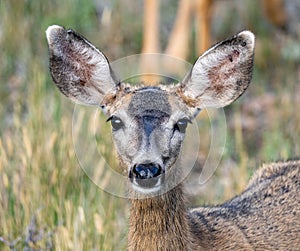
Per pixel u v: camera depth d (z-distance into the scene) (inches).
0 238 564.4
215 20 933.8
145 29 851.4
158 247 495.5
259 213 545.0
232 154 738.2
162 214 493.0
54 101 711.7
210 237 520.4
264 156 716.7
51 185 605.0
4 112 756.0
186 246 499.5
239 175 674.8
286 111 782.5
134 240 499.2
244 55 501.7
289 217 545.0
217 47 497.0
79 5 891.4
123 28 898.1
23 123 698.2
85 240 568.7
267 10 904.3
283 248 534.6
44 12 877.2
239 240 525.0
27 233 576.4
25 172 612.7
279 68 861.2
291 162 593.6
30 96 730.2
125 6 926.4
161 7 958.4
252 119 796.6
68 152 621.3
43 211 594.2
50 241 575.2
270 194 558.3
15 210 597.0
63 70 504.4
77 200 599.2
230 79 504.7
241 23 925.8
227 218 538.3
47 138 646.5
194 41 892.6
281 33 908.6
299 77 848.9
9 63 823.7
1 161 626.2
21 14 863.1
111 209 597.9
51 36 499.8
